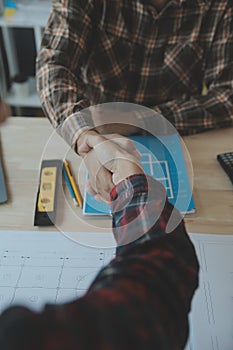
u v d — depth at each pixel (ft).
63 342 0.74
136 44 3.57
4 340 0.74
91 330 0.79
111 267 1.07
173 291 1.02
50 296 1.99
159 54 3.63
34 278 2.08
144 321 0.86
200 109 3.19
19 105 6.81
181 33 3.54
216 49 3.55
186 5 3.39
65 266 2.13
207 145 3.00
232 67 3.44
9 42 6.67
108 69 3.65
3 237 2.29
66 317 0.80
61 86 2.97
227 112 3.22
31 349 0.72
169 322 0.93
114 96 3.77
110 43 3.53
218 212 2.41
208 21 3.50
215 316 1.90
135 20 3.45
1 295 2.00
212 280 2.06
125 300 0.90
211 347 1.78
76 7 3.26
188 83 3.76
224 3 3.39
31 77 7.33
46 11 6.12
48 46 3.27
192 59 3.65
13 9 6.20
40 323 0.78
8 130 3.10
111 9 3.39
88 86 3.68
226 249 2.20
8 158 2.84
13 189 2.59
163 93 3.83
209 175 2.68
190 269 1.16
